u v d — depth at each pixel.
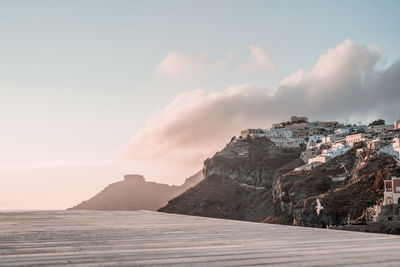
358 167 139.50
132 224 8.48
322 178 149.00
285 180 162.12
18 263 3.93
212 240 5.79
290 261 4.07
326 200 123.62
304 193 143.75
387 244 5.36
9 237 6.12
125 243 5.44
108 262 3.99
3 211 13.26
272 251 4.71
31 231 6.98
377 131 179.00
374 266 3.87
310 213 126.44
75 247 5.05
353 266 3.86
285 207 152.75
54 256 4.34
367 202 115.00
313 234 6.63
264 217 186.38
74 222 8.98
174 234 6.57
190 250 4.78
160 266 3.82
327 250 4.80
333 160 160.00
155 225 8.26
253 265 3.88
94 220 9.69
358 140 167.38
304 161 192.25
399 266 3.88
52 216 11.00
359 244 5.36
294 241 5.68
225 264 3.92
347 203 120.50
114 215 11.55
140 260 4.11
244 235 6.45
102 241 5.64
